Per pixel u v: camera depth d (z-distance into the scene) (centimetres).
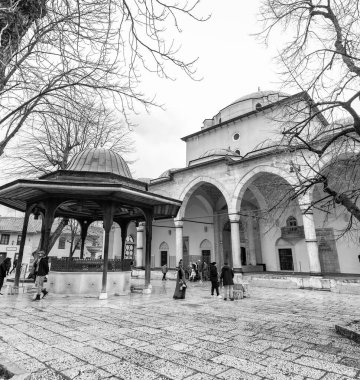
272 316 745
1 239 3522
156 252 2911
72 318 681
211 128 2652
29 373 347
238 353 439
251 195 2303
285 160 1603
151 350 450
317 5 592
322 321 686
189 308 860
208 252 2498
